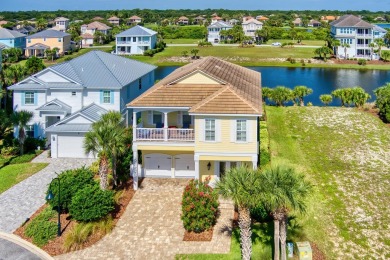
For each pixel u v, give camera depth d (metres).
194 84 32.72
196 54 129.25
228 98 29.42
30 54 128.12
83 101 44.19
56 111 42.84
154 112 34.59
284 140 42.66
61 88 43.34
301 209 19.42
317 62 118.81
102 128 29.28
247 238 20.47
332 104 64.62
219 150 29.55
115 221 26.97
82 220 25.81
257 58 125.31
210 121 29.28
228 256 22.84
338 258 23.06
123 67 49.97
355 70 109.56
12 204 29.81
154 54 133.88
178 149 30.88
